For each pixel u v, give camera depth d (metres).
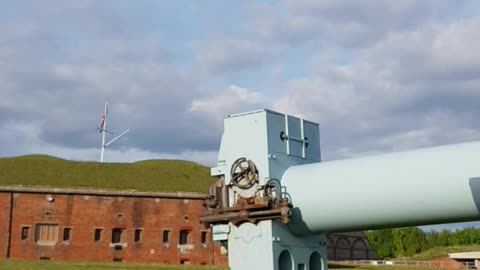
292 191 8.66
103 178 60.50
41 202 54.88
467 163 7.36
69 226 54.97
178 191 59.06
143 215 56.72
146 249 56.06
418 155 7.86
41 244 54.06
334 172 8.43
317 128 9.74
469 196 7.29
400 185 7.76
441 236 147.00
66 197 55.53
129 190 57.38
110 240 55.56
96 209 55.84
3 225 53.69
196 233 57.47
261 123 8.92
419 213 7.74
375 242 130.12
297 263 8.84
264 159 8.78
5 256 52.91
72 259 54.28
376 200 7.95
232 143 9.17
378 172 8.02
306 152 9.38
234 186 9.06
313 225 8.64
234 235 8.91
